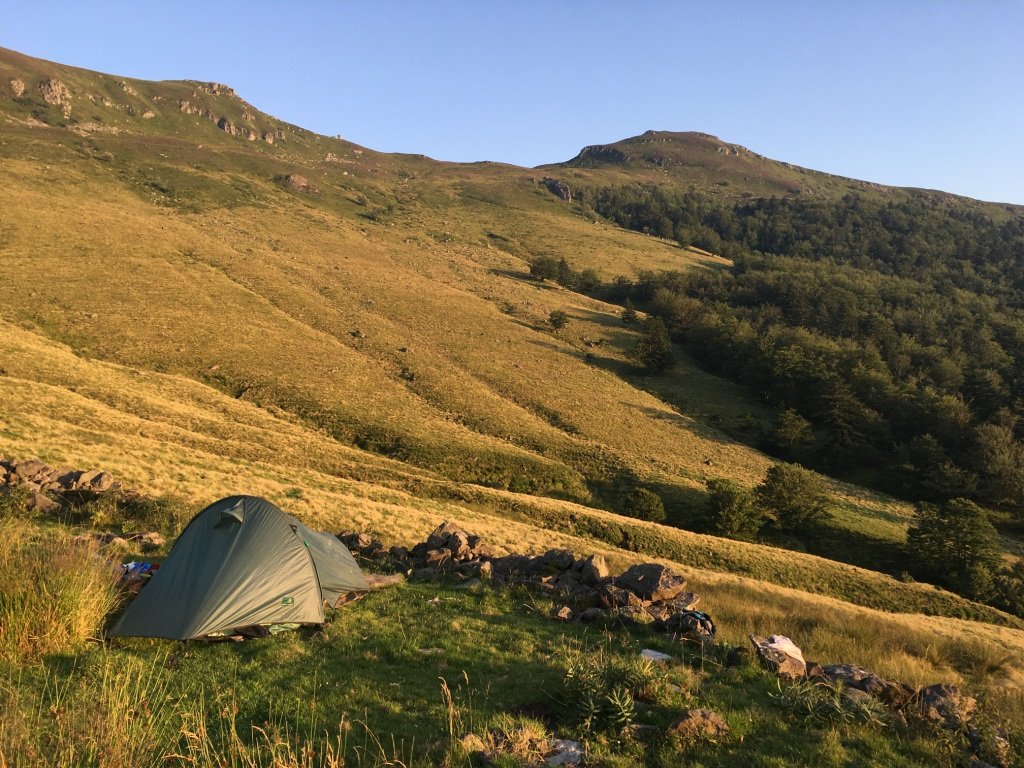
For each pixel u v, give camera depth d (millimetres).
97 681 6250
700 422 79312
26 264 79312
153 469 25938
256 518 9555
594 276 151375
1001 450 70812
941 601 38781
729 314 125688
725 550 40281
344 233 153625
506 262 159000
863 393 87438
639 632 9562
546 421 68562
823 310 123438
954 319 125625
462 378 75500
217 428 45812
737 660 8180
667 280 147000
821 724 6320
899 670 9625
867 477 73062
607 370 91250
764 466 67062
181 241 109562
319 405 59938
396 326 90125
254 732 5617
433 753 5270
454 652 8086
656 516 49688
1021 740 6379
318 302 93750
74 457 24094
